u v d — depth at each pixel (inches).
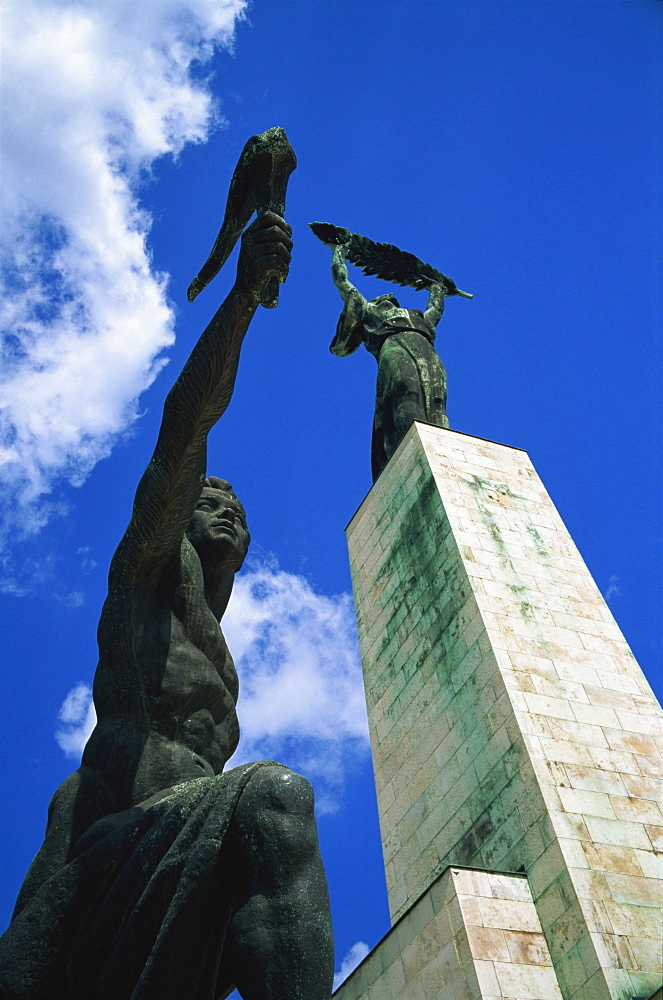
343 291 1119.6
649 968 513.0
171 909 146.5
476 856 626.5
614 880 553.9
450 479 839.7
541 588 757.9
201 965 146.6
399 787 730.8
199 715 197.6
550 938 541.0
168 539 199.3
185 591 207.8
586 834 576.4
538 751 621.0
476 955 519.2
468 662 708.0
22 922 158.6
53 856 171.6
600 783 613.3
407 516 858.1
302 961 137.3
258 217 180.9
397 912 681.6
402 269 1170.0
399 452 908.6
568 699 667.4
